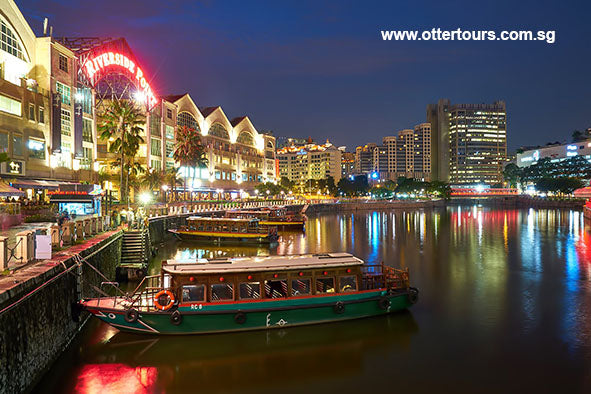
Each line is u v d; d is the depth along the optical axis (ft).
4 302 38.88
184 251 151.84
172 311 60.03
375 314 70.08
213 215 244.22
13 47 167.32
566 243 181.98
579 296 91.45
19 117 158.92
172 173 282.15
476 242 188.14
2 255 48.96
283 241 194.29
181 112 345.31
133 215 135.23
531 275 113.50
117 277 95.91
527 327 71.92
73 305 59.57
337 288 68.13
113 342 61.26
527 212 453.99
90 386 50.80
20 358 41.98
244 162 457.68
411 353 61.11
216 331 61.82
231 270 62.69
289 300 64.39
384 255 151.43
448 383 52.95
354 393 50.39
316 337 64.64
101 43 226.17
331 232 238.89
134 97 272.51
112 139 254.47
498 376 54.75
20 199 146.92
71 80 197.98
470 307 83.15
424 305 84.28
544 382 53.21
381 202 561.43
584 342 65.51
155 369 54.75
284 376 54.08
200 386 51.42
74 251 68.54
